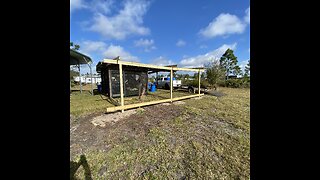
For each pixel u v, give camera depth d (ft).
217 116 16.52
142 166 7.55
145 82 34.09
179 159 8.16
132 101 25.98
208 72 50.21
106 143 9.93
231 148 9.33
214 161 7.98
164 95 34.40
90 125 13.43
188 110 19.31
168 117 16.10
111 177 6.74
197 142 10.08
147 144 9.81
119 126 13.19
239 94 36.91
